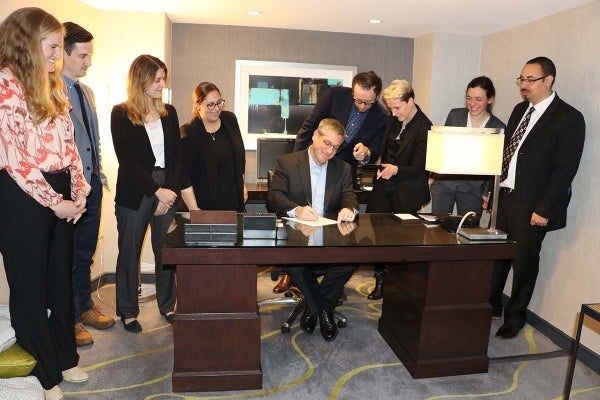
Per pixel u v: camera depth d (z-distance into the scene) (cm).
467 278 246
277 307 347
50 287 216
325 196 296
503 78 387
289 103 444
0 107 177
